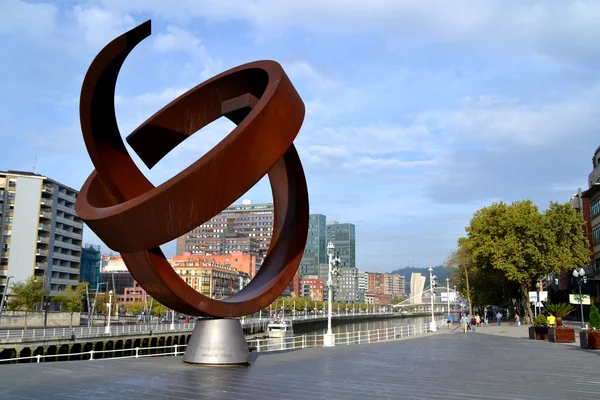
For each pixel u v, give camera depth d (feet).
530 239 157.07
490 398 30.37
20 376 38.55
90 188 43.55
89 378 37.42
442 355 61.31
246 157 39.17
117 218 37.42
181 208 37.17
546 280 299.79
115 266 460.55
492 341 91.71
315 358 55.93
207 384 34.68
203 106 48.75
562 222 158.30
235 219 625.41
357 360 53.67
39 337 129.29
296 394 30.91
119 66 37.09
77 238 329.52
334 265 98.07
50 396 29.60
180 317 332.39
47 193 299.58
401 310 567.18
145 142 47.70
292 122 42.57
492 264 165.58
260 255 586.04
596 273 197.77
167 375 39.32
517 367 47.98
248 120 39.47
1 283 274.57
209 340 46.24
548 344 83.25
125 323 247.09
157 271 40.88
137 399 28.63
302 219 52.65
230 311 46.16
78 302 219.61
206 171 37.52
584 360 55.62
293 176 52.44
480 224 168.45
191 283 389.60
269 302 48.83
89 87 36.81
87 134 38.58
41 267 288.71
